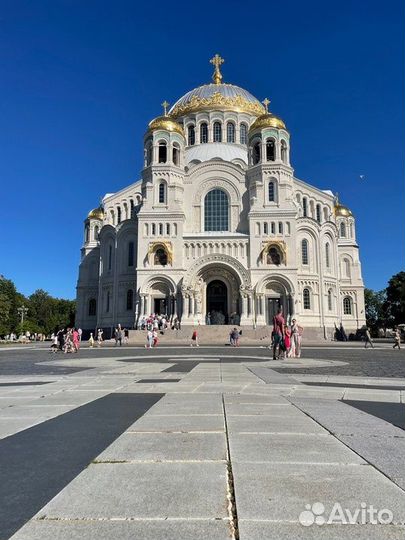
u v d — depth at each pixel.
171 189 72.75
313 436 7.43
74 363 26.33
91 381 16.09
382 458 6.17
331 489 5.02
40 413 9.83
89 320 86.88
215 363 24.52
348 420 8.73
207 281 70.56
